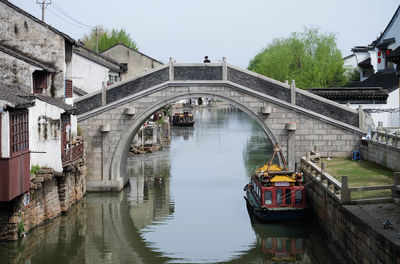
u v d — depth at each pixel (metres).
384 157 24.14
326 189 20.20
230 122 81.81
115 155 29.11
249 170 36.66
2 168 17.30
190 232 22.30
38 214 21.17
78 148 26.19
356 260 15.90
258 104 28.05
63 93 24.88
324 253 19.36
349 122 27.59
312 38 55.44
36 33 24.44
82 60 41.47
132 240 21.28
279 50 58.78
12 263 18.23
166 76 28.34
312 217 23.36
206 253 19.61
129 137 29.28
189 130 69.44
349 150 27.70
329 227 19.97
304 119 27.81
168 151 48.12
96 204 27.12
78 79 41.56
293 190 22.98
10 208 18.58
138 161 41.72
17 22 24.34
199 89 28.30
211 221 23.92
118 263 18.58
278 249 19.94
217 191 30.06
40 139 20.84
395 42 39.66
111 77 45.47
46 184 22.05
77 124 28.97
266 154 44.50
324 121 27.66
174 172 36.38
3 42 24.28
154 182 32.81
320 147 27.80
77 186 26.80
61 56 24.72
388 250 12.88
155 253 19.67
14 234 18.64
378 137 25.48
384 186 17.58
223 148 49.44
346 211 16.98
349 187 18.77
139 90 28.53
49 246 20.42
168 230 22.66
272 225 22.88
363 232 15.06
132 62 56.66
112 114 28.86
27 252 19.38
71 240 21.19
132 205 26.95
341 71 50.03
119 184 29.36
